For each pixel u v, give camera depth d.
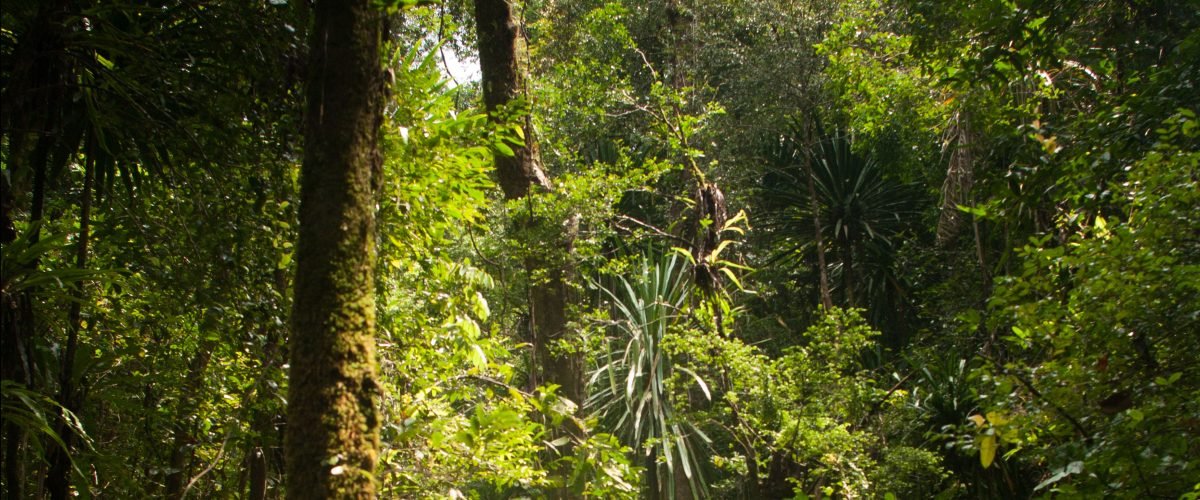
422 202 4.43
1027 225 6.82
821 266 12.71
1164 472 4.14
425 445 4.30
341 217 2.67
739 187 13.54
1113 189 5.07
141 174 4.07
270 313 4.10
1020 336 5.02
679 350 9.51
